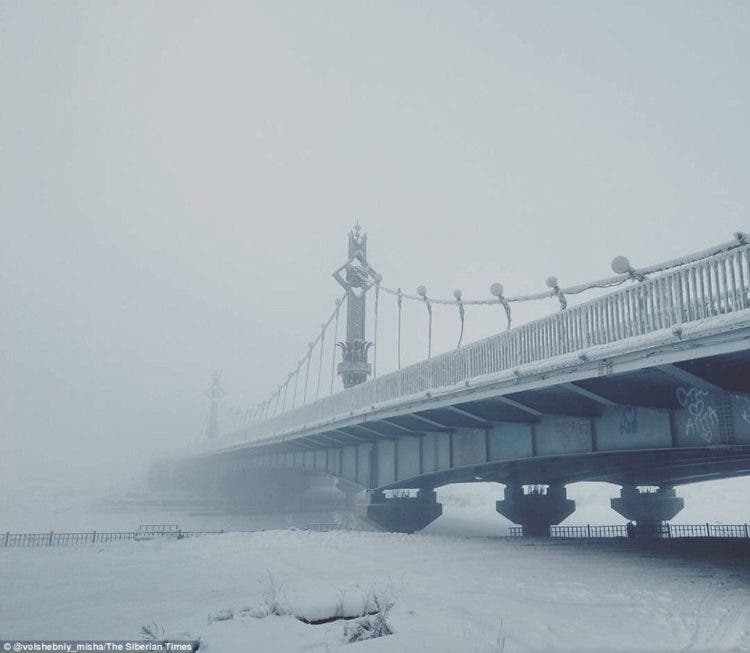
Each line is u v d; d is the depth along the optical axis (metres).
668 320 12.83
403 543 23.34
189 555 20.09
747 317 10.89
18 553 20.92
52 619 11.16
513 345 18.31
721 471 30.36
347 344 47.66
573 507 34.28
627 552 21.17
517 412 22.02
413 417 25.78
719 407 14.34
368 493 34.28
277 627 9.70
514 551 21.11
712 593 13.23
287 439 41.62
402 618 10.48
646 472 31.50
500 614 11.07
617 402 16.20
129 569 17.17
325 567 17.36
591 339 15.10
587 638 9.58
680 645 9.25
